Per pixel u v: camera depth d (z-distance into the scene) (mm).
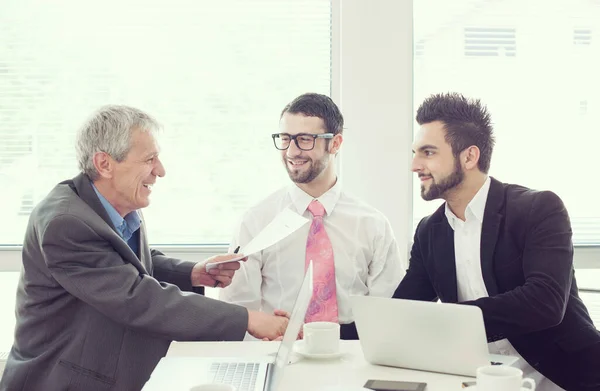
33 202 3320
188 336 2133
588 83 3350
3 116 3295
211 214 3346
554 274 1996
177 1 3305
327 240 2637
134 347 2152
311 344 1876
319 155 2609
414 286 2342
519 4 3340
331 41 3297
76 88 3301
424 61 3340
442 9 3330
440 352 1700
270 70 3326
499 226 2131
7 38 3283
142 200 2312
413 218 3336
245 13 3314
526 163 3348
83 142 2252
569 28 3346
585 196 3352
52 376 2102
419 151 2193
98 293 2086
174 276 2555
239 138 3336
